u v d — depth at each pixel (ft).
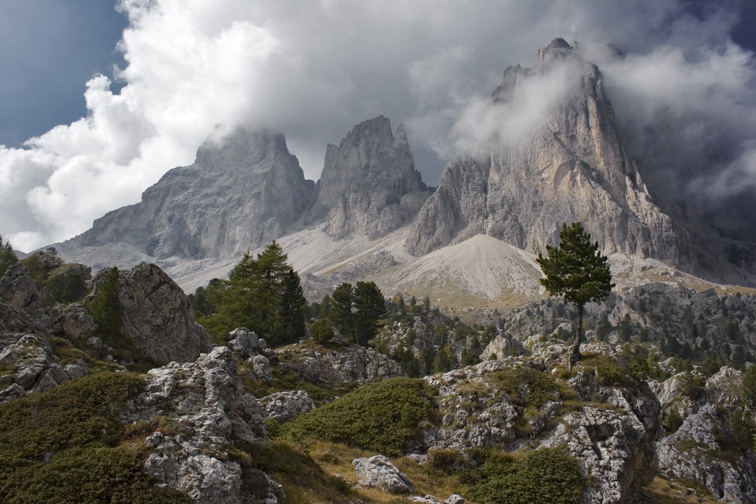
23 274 199.21
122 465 68.13
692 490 244.01
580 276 186.29
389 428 151.43
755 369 403.13
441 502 112.98
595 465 139.03
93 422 75.36
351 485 104.63
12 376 104.22
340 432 147.54
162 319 204.03
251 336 233.35
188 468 70.08
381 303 368.68
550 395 162.20
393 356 402.93
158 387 85.46
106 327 191.31
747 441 307.37
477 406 158.30
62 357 147.43
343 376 247.91
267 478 80.48
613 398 164.45
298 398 174.09
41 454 69.31
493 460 142.00
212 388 88.94
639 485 161.38
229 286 289.94
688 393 427.74
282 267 282.15
